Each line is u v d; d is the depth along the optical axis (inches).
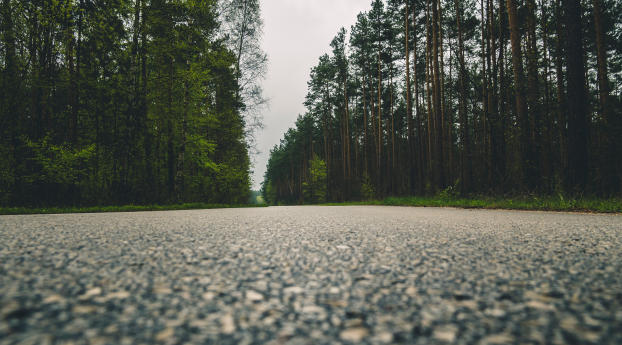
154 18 524.1
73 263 68.4
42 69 473.4
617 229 140.5
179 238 112.0
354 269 67.2
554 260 75.1
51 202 448.1
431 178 888.9
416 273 63.6
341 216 255.1
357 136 1630.2
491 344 31.5
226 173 700.7
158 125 586.2
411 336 33.9
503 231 136.8
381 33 1036.5
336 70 1362.0
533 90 430.9
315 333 34.7
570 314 40.3
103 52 490.3
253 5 687.1
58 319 36.1
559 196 341.7
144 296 46.7
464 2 844.6
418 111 1093.1
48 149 433.4
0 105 430.0
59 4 450.6
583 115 351.9
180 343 31.0
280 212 342.6
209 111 687.1
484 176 558.6
